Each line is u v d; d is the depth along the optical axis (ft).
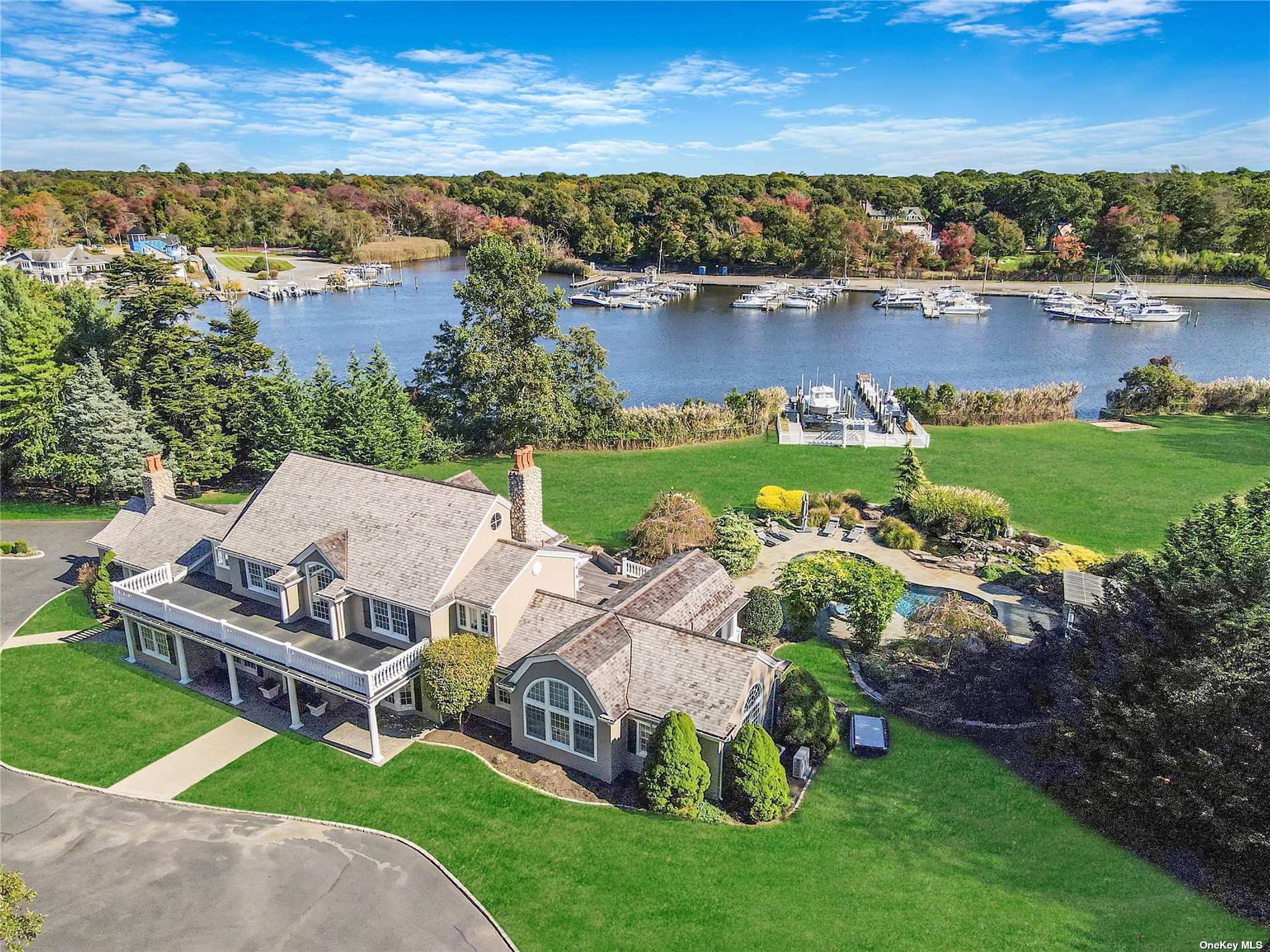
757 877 81.82
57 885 82.64
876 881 81.10
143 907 79.71
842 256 640.17
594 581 131.75
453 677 98.63
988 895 79.00
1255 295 526.16
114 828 90.58
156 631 123.13
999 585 143.95
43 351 195.21
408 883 82.23
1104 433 237.25
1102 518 173.06
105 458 178.70
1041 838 86.02
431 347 408.05
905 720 107.55
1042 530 167.63
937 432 243.60
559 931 76.02
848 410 270.87
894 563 153.28
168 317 194.18
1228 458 210.79
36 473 182.09
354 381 204.23
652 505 162.81
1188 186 619.26
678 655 98.53
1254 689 78.79
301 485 124.36
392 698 111.24
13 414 189.88
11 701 114.93
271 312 513.04
